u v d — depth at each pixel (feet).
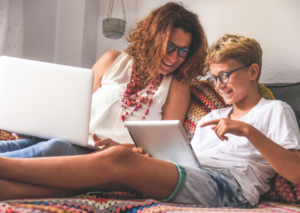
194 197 2.68
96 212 2.19
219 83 3.81
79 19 7.34
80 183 2.30
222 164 3.20
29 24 7.10
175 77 4.99
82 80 3.14
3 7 6.21
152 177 2.48
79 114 3.15
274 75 5.33
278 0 5.27
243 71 3.70
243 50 3.72
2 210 1.73
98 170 2.32
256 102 3.81
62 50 7.47
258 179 3.28
